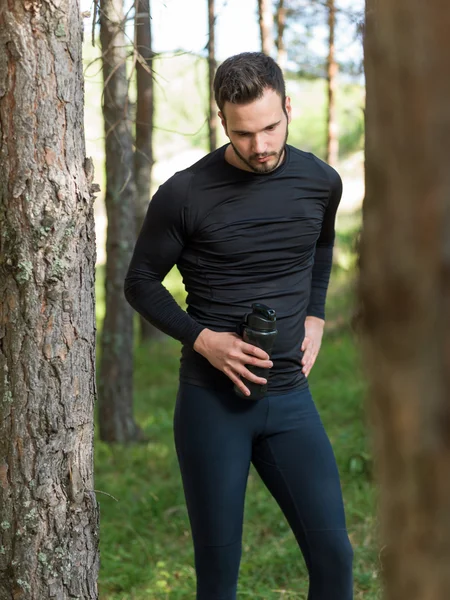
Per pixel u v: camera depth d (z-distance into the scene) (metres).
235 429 2.32
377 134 0.71
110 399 6.02
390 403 0.71
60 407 2.12
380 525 0.76
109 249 6.02
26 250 2.07
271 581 3.37
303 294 2.43
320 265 2.68
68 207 2.09
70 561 2.18
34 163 2.05
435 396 0.69
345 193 12.42
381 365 0.72
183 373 2.40
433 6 0.65
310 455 2.33
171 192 2.29
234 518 2.30
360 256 0.76
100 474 5.21
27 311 2.08
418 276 0.68
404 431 0.70
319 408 6.37
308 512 2.29
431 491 0.70
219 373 2.34
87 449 2.21
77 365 2.15
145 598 3.30
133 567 3.58
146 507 4.40
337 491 2.33
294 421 2.36
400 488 0.72
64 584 2.17
